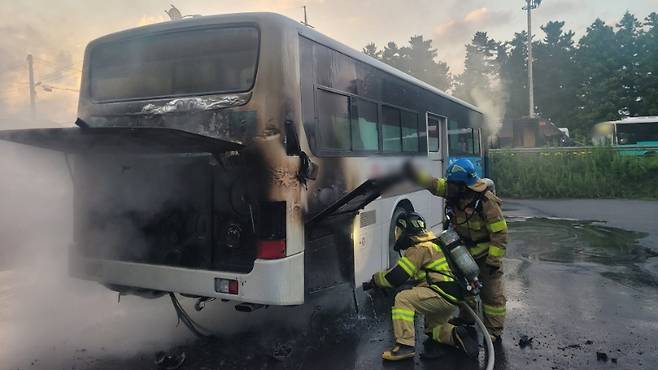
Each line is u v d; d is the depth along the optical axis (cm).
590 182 1652
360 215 483
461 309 442
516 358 382
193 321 432
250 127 367
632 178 1656
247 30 384
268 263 351
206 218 390
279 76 365
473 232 407
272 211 356
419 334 437
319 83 413
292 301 362
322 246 410
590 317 474
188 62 409
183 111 398
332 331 442
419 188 672
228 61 390
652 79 4031
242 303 367
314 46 409
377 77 535
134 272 403
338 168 434
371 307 505
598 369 362
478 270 380
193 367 369
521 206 1457
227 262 382
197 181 394
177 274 382
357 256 475
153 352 393
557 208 1384
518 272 652
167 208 407
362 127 493
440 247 388
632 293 552
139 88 433
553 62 4572
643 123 2488
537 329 443
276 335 431
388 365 373
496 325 410
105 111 444
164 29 419
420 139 667
